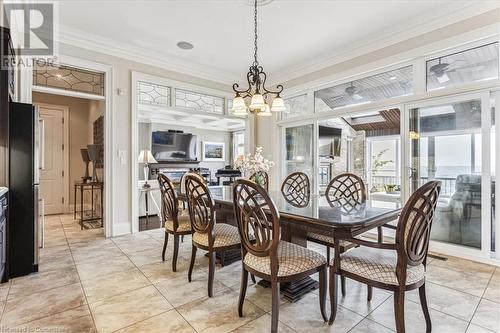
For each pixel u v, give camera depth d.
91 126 6.11
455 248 3.06
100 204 4.99
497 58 2.83
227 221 3.09
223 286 2.34
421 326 1.76
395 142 8.02
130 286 2.34
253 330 1.72
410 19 3.25
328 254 2.49
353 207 2.29
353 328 1.74
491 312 1.91
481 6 2.80
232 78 5.32
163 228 4.46
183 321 1.82
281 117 5.32
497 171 2.82
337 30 3.54
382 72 3.79
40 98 5.78
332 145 7.73
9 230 2.49
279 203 2.51
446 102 3.13
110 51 3.95
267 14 3.18
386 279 1.60
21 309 1.97
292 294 2.11
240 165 3.03
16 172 2.56
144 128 8.30
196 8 3.06
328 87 4.54
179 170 8.18
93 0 2.91
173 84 4.63
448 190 3.18
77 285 2.36
